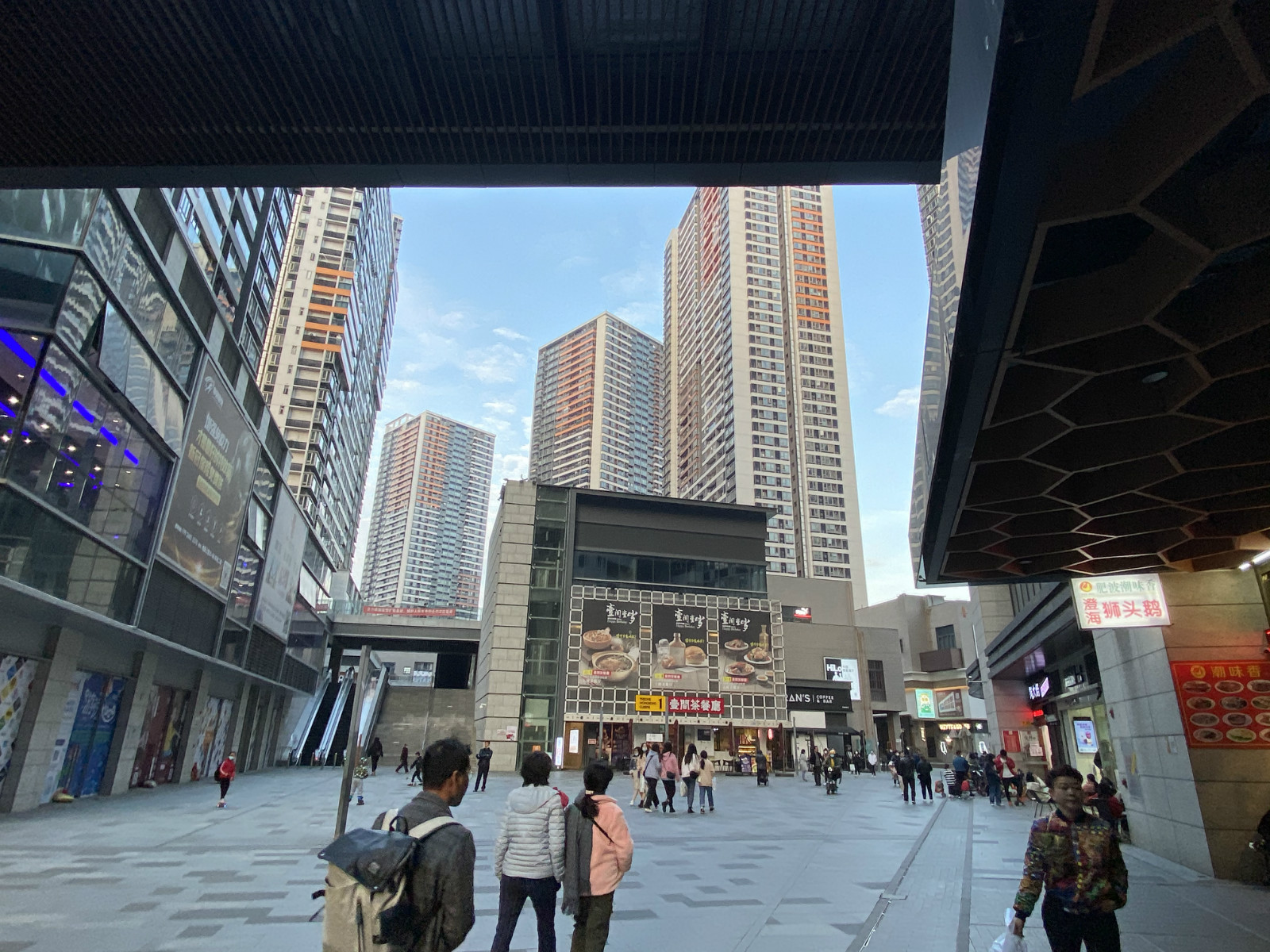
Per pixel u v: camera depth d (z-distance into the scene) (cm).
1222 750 1148
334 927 261
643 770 2145
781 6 681
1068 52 377
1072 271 594
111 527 1728
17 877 909
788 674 5812
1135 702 1387
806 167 834
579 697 4238
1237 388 680
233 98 774
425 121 796
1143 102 453
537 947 670
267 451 3020
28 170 861
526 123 796
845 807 2302
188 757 2609
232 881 935
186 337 2062
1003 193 450
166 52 723
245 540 2830
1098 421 707
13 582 1345
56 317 1421
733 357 13150
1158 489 883
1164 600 1220
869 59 713
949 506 877
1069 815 496
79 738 1892
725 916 795
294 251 9062
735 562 4862
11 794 1551
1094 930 470
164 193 1812
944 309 625
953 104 514
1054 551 1096
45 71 740
